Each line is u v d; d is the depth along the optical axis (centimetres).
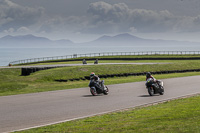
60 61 13188
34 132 1505
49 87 4450
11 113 2123
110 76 6375
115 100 2748
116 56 14200
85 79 6156
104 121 1736
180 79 5119
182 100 2619
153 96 3017
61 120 1875
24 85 5138
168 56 13625
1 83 5366
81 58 13575
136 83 4525
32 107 2384
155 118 1712
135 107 2322
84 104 2523
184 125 1453
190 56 13250
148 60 12281
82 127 1563
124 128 1460
